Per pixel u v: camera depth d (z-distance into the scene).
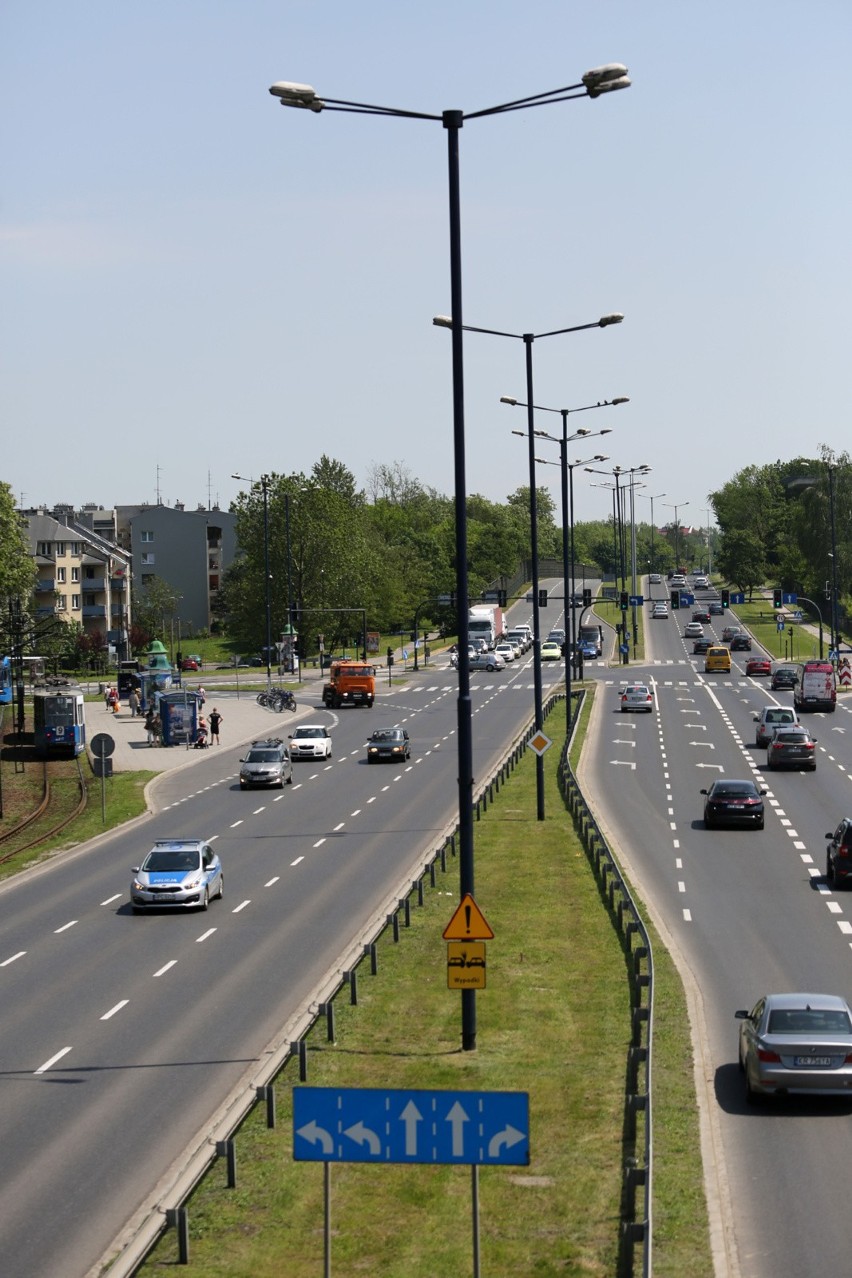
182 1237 22.91
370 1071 32.41
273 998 40.03
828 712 131.38
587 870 56.84
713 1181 25.66
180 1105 31.30
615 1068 32.31
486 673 184.62
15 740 121.88
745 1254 22.80
